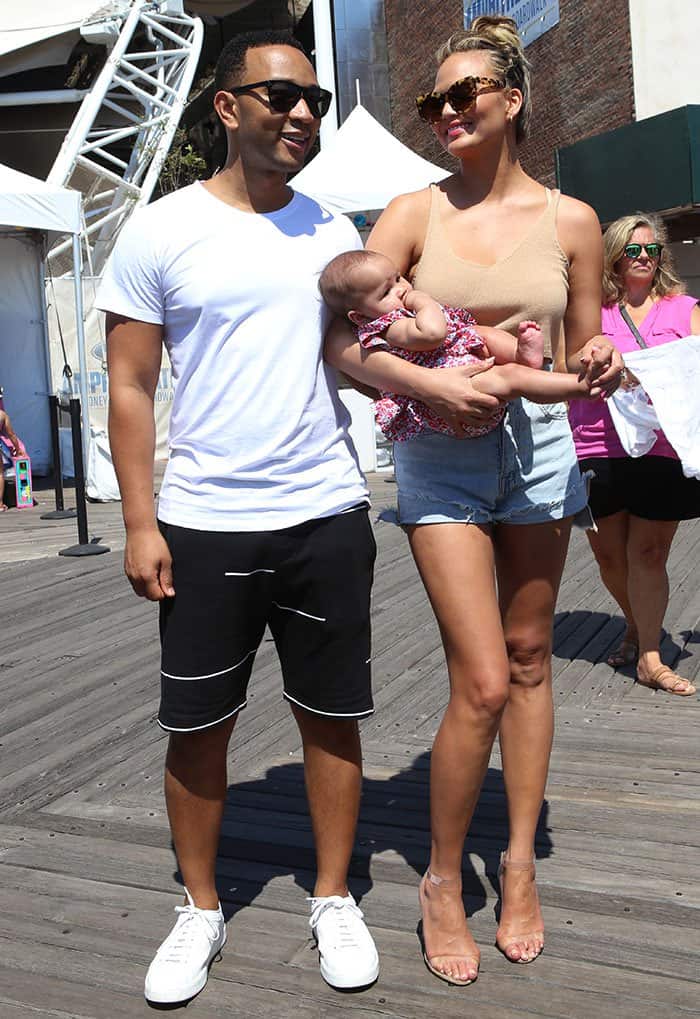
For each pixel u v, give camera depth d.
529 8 18.19
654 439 4.34
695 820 3.33
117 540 9.21
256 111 2.35
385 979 2.53
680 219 15.20
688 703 4.44
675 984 2.47
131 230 2.44
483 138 2.54
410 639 5.64
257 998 2.48
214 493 2.45
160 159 18.53
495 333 2.50
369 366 2.45
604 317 4.55
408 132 23.97
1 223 11.48
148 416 2.51
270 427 2.45
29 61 18.58
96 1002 2.49
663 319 4.48
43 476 14.77
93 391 14.81
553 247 2.55
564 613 5.95
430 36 22.09
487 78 2.49
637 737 4.06
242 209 2.46
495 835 3.28
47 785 3.84
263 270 2.41
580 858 3.11
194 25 18.59
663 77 15.57
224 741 2.60
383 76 24.78
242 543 2.44
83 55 21.30
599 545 4.80
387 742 4.13
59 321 14.55
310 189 12.30
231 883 3.04
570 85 17.34
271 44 2.38
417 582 7.02
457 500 2.50
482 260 2.56
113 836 3.39
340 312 2.49
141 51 21.45
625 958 2.59
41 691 5.01
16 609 6.80
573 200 2.60
